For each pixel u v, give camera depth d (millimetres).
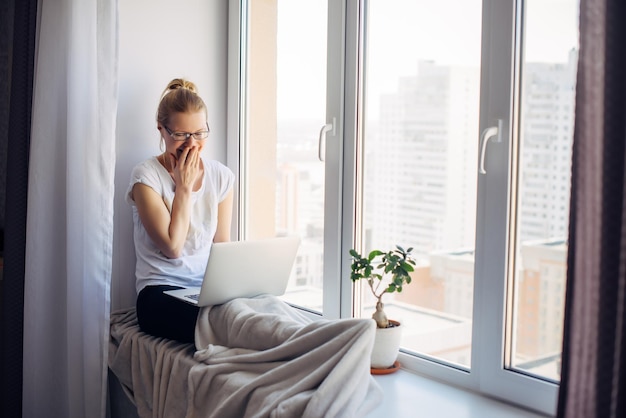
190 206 2426
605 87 1174
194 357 1996
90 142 2270
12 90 2406
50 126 2326
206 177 2514
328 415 1557
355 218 2322
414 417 1728
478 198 1910
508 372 1850
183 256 2467
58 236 2381
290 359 1820
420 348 2176
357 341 1680
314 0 2443
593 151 1174
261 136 2730
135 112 2621
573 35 1696
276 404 1636
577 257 1178
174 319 2168
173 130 2355
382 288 2283
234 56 2777
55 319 2395
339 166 2328
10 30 2715
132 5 2576
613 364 1182
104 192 2281
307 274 2555
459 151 1999
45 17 2291
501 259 1854
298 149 2549
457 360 2055
